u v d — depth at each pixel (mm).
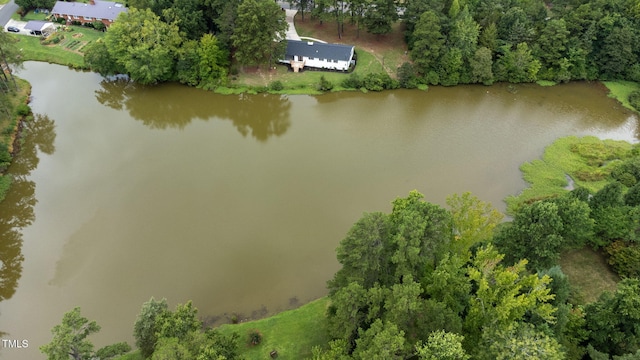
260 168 74625
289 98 91500
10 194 68312
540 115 90625
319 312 52500
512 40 97312
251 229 63938
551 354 35906
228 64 94188
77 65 95750
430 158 78250
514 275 41562
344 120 86812
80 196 68000
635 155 78625
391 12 96625
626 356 40375
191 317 42125
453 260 43344
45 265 58469
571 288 54031
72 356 40531
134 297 55000
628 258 57156
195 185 70750
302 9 106125
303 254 60844
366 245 42438
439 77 95812
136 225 63844
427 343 36094
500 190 72375
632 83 99000
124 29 87062
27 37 101312
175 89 92500
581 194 60531
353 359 38406
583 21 95625
